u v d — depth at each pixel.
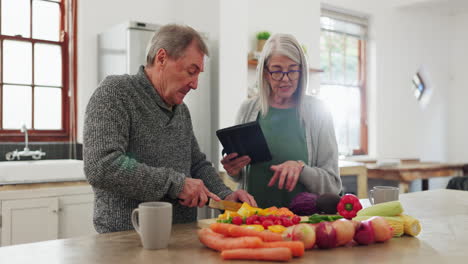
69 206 2.76
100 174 1.19
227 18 3.52
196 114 3.32
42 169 3.03
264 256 0.88
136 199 1.28
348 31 5.55
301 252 0.90
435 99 6.56
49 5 3.43
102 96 1.29
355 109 5.70
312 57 4.66
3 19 3.25
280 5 4.42
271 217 1.12
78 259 0.90
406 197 1.84
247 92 3.95
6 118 3.26
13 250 0.97
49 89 3.43
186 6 3.84
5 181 2.81
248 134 1.57
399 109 6.02
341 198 1.27
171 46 1.31
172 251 0.97
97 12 3.47
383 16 5.79
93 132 1.24
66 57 3.48
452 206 1.60
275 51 1.64
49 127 3.43
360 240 1.01
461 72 6.69
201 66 1.36
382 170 4.38
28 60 3.34
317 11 4.71
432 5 5.91
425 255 0.94
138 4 3.67
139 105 1.34
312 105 1.74
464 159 6.68
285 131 1.73
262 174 1.72
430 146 6.47
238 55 3.59
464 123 6.69
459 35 6.69
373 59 5.73
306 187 1.63
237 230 0.96
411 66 6.16
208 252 0.96
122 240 1.07
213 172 1.58
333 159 1.69
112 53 3.21
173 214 1.40
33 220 2.62
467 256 0.93
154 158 1.38
